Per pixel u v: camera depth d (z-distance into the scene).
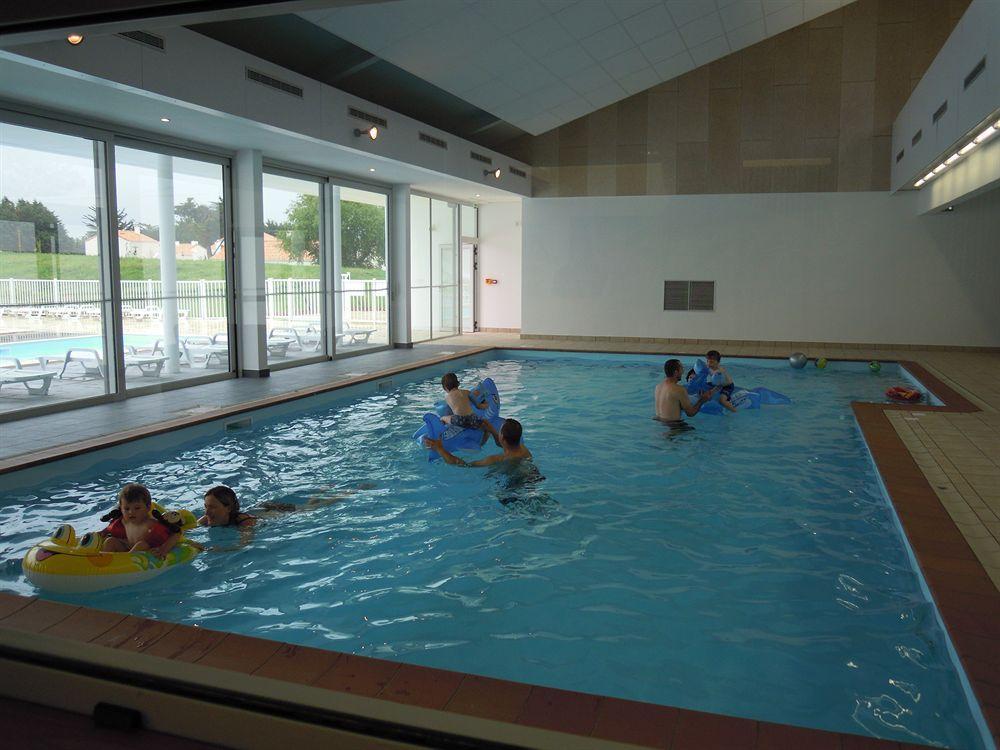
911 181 12.27
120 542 4.13
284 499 5.27
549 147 15.80
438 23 7.70
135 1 2.24
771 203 14.78
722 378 8.56
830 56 14.20
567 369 12.57
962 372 10.95
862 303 14.48
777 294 14.91
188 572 4.04
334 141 9.26
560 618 3.52
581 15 9.31
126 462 6.21
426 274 15.70
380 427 7.62
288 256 11.18
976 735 2.46
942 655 3.08
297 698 2.19
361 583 3.91
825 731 2.03
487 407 6.76
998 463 5.54
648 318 15.69
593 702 2.15
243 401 8.14
